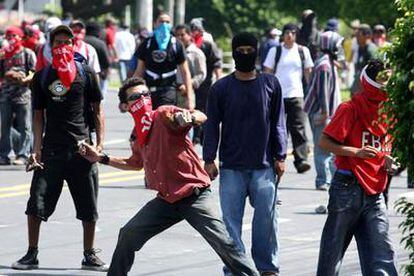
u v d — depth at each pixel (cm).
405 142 1290
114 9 8919
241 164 1759
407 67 1279
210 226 1578
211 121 1762
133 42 6253
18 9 9212
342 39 2756
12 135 3188
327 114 2714
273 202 1772
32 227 1895
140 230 1591
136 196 2714
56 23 2498
